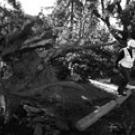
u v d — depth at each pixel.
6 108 4.48
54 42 5.02
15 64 4.55
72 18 11.73
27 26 4.29
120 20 13.91
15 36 4.23
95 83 8.45
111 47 11.44
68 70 8.25
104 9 13.93
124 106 6.29
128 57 6.68
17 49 4.21
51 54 5.07
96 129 4.77
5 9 5.87
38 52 5.20
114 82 8.87
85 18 12.27
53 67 7.54
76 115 5.07
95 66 9.19
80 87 4.39
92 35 10.93
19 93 4.21
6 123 4.46
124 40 12.93
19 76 4.56
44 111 4.81
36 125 4.41
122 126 5.11
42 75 5.17
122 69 6.71
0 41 4.36
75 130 4.51
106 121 5.23
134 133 4.91
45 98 4.66
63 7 11.48
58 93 5.72
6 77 4.70
